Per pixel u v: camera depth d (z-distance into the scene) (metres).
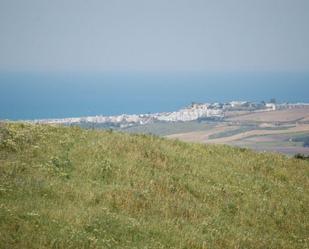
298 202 58.94
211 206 51.22
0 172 46.25
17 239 33.09
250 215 52.06
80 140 62.94
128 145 62.62
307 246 47.31
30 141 57.91
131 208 45.31
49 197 43.22
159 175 55.16
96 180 50.78
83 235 36.00
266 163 71.25
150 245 38.00
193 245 40.31
